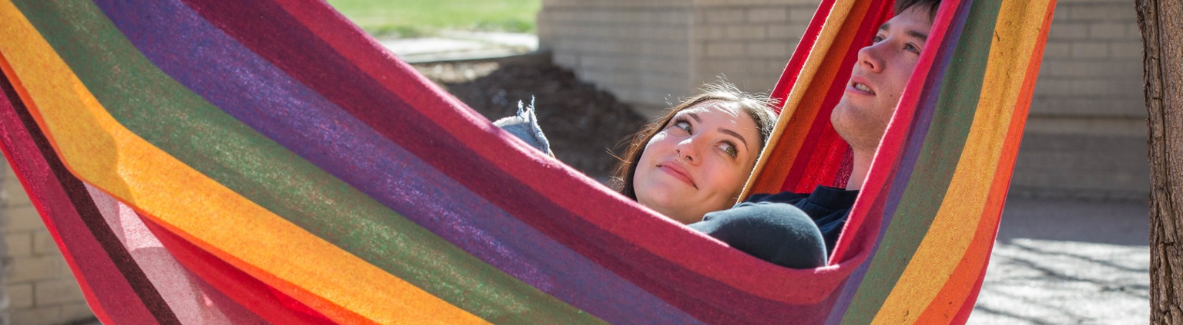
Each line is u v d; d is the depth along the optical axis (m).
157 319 1.99
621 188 2.91
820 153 2.79
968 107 2.11
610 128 9.98
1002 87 2.12
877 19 2.66
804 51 2.79
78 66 1.56
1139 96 8.13
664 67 9.83
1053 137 8.43
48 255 4.75
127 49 1.59
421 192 1.76
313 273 1.74
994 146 2.16
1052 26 8.33
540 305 1.87
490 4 19.69
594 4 10.66
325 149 1.71
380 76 1.68
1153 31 2.35
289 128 1.68
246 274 1.85
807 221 1.90
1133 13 8.08
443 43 12.84
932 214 2.14
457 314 1.83
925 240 2.15
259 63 1.66
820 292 1.85
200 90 1.63
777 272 1.80
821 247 1.88
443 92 1.72
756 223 1.87
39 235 4.72
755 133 2.69
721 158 2.62
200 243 1.67
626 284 1.87
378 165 1.73
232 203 1.67
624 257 1.83
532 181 1.75
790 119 2.62
